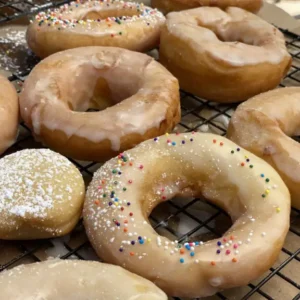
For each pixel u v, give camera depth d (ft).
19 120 0.87
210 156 0.73
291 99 0.89
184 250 0.62
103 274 0.57
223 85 0.95
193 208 0.78
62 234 0.69
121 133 0.78
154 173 0.73
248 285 0.66
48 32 1.01
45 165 0.71
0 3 1.29
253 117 0.82
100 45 1.01
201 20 1.08
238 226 0.65
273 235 0.63
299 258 0.68
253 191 0.68
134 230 0.64
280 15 1.32
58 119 0.80
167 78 0.89
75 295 0.55
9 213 0.66
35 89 0.86
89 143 0.79
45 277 0.56
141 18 1.06
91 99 0.95
